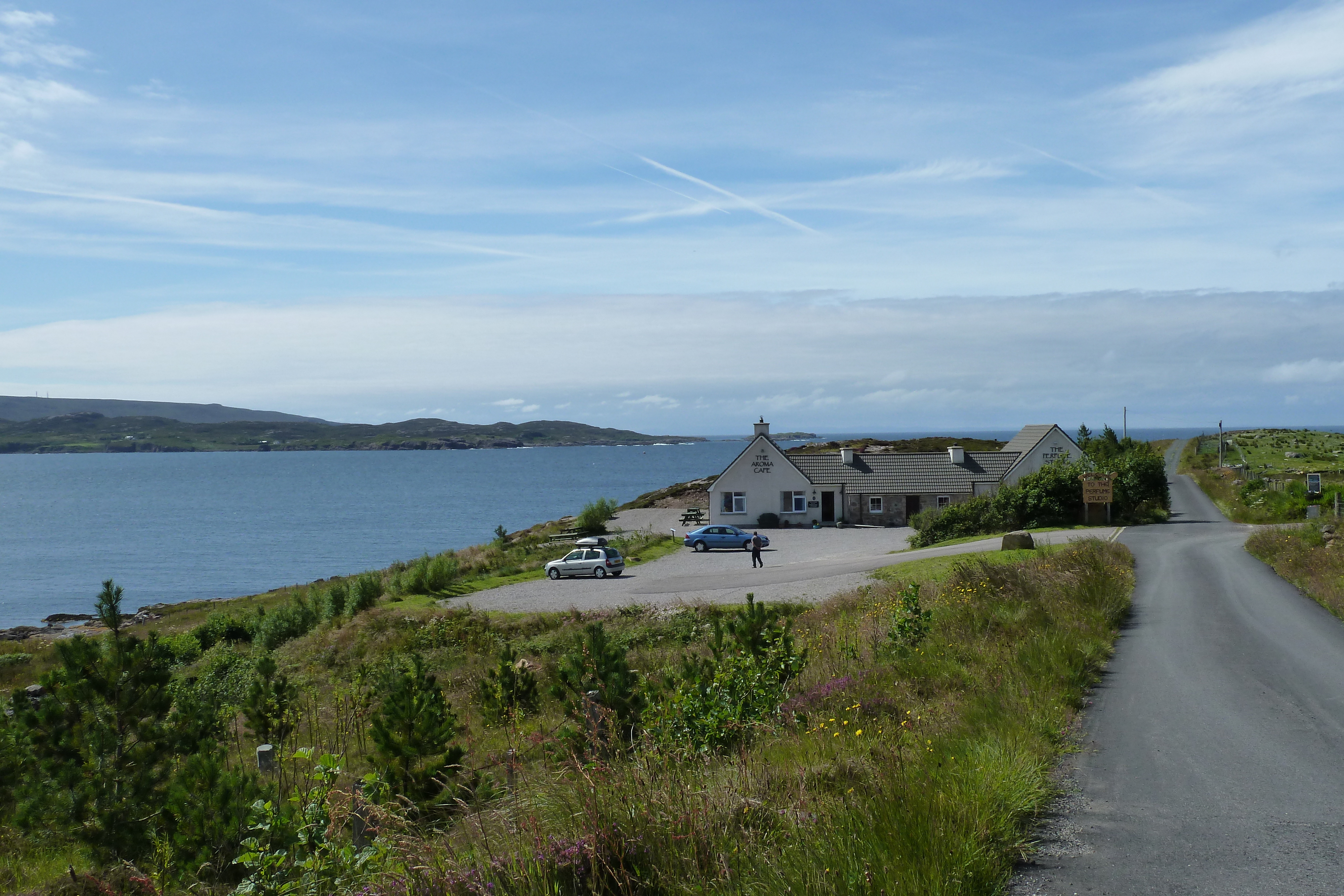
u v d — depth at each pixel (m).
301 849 6.07
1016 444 74.06
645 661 22.39
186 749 12.98
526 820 5.71
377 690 21.47
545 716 16.94
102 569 84.19
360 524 121.94
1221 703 11.48
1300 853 6.36
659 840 5.32
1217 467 92.06
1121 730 10.11
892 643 14.82
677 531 66.38
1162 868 6.08
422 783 10.77
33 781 12.23
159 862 9.34
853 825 5.65
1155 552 34.75
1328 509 47.88
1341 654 15.13
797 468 68.19
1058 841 6.64
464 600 38.41
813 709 10.48
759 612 14.28
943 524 50.78
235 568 83.25
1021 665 12.16
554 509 140.00
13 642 47.50
